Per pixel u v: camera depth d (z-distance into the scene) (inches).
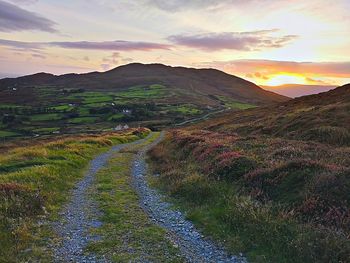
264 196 575.5
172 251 445.7
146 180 891.4
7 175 751.1
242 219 498.9
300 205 514.6
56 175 833.5
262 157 818.8
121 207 637.9
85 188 792.3
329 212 466.0
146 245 464.4
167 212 610.2
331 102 2089.1
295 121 1510.8
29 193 629.6
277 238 433.4
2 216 511.2
